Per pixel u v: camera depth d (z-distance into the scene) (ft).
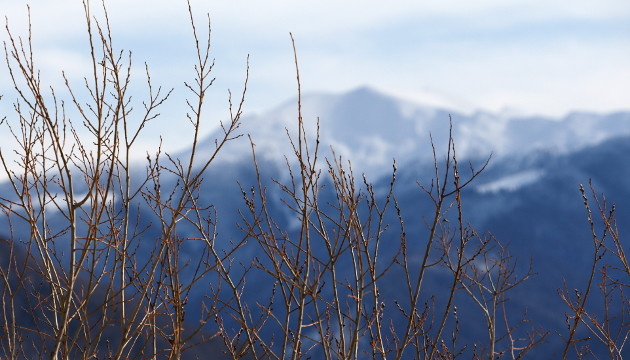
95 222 20.72
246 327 22.95
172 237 22.47
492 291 29.60
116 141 21.52
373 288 23.63
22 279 21.77
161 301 22.33
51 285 22.02
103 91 21.48
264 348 23.06
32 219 21.65
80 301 21.84
